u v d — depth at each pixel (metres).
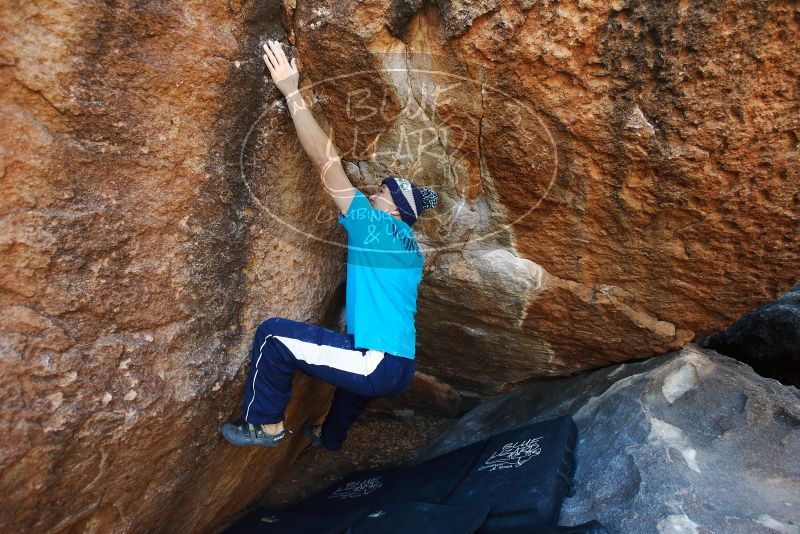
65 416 1.71
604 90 2.06
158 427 1.99
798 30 1.83
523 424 3.26
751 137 2.06
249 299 2.29
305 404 2.97
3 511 1.65
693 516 2.12
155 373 1.97
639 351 3.03
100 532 2.02
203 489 2.45
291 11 2.10
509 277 2.81
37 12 1.59
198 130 2.00
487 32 2.00
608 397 2.88
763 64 1.90
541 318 3.01
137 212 1.89
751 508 2.16
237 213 2.19
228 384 2.23
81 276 1.77
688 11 1.86
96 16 1.67
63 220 1.72
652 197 2.30
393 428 3.95
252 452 2.64
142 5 1.76
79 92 1.70
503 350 3.34
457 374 3.67
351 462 3.62
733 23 1.85
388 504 2.74
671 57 1.94
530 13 1.94
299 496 3.33
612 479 2.41
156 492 2.15
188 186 2.01
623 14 1.90
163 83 1.86
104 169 1.80
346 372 2.25
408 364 2.37
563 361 3.29
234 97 2.05
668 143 2.12
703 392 2.72
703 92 1.99
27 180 1.65
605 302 2.79
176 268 2.02
